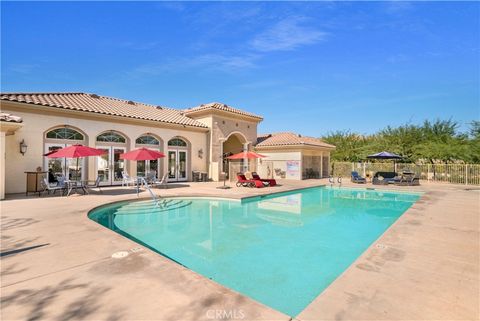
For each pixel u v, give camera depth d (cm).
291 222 1062
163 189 1753
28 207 1040
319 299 366
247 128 2805
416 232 719
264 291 508
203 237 859
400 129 3403
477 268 477
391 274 450
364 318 322
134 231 919
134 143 2003
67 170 1705
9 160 1465
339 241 820
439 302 362
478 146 2669
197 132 2417
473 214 972
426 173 2628
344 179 2789
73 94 2095
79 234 667
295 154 2662
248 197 1480
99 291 378
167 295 367
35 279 416
